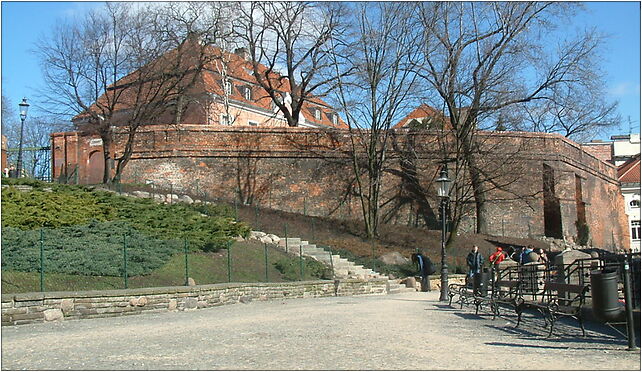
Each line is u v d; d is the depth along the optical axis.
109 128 37.97
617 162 76.88
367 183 38.72
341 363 9.42
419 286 30.56
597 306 11.05
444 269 23.30
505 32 34.00
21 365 9.47
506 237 39.59
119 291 16.98
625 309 10.92
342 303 21.95
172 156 37.41
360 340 11.96
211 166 37.62
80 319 15.99
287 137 38.56
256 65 42.91
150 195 33.44
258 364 9.40
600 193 50.62
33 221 21.02
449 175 38.16
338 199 38.50
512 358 9.80
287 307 20.16
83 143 42.06
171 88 39.03
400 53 35.88
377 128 37.38
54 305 15.56
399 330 13.61
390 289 28.78
